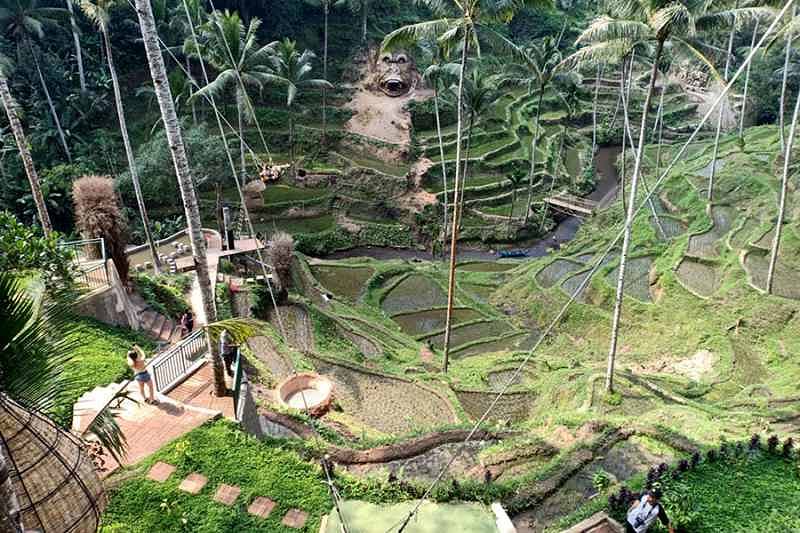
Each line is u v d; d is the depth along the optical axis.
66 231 41.97
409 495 14.73
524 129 62.56
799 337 28.64
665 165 56.62
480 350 32.91
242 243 36.41
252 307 30.34
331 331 31.12
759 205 41.78
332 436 19.69
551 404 25.48
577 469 17.03
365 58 62.47
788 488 14.47
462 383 27.33
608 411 23.81
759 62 63.31
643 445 18.23
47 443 7.45
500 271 43.88
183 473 14.50
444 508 14.37
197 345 20.72
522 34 80.88
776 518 13.38
